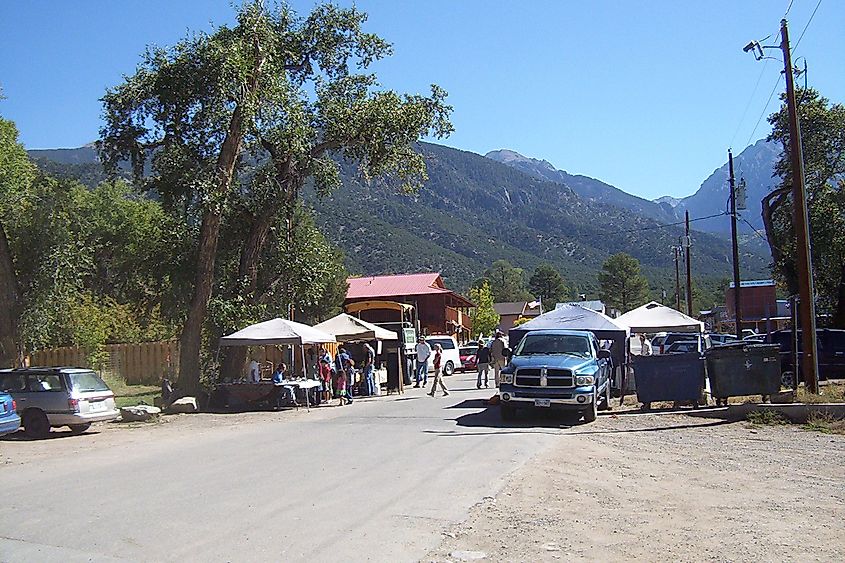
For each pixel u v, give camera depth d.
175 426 19.95
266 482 10.70
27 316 27.42
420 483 10.32
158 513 8.88
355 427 17.58
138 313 38.75
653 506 8.97
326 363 26.20
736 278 35.78
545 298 122.31
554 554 7.04
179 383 24.50
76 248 30.62
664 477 10.77
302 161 28.06
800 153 19.52
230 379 26.25
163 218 28.14
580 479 10.62
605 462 12.01
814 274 36.25
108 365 35.09
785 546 7.21
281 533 7.80
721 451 13.02
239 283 27.09
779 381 18.22
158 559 7.02
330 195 30.75
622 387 22.39
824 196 34.78
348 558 6.91
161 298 30.27
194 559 6.96
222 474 11.56
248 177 27.62
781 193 35.75
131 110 26.11
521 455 12.67
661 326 26.00
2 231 25.17
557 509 8.83
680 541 7.45
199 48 25.30
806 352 18.89
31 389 18.34
